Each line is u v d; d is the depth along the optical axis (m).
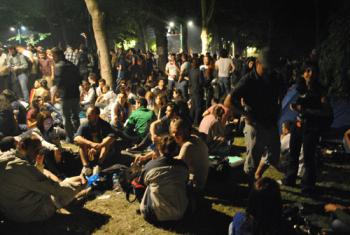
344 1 10.17
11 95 9.00
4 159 5.04
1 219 5.30
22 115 9.10
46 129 7.20
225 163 6.75
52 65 13.19
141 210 5.32
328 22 10.62
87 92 11.30
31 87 13.48
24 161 5.06
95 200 6.03
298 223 4.83
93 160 6.98
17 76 12.86
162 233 5.06
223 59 11.98
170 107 7.36
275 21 33.28
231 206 5.85
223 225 5.29
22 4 31.27
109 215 5.55
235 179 6.90
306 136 5.97
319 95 5.87
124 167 6.53
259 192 3.68
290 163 6.43
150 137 8.24
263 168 5.63
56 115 9.97
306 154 6.04
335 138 8.23
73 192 5.47
